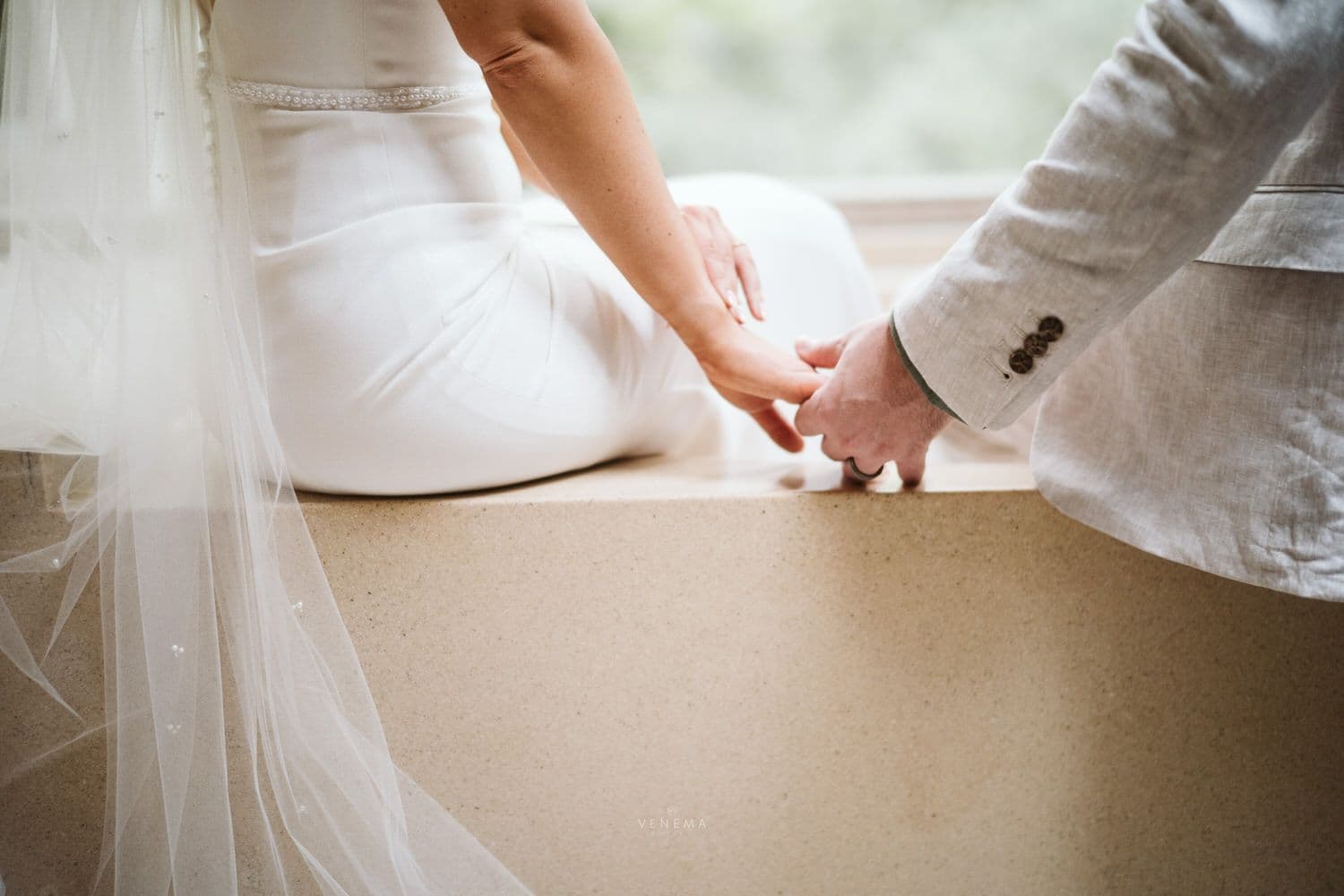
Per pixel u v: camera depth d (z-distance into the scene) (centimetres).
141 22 70
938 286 69
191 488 72
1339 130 64
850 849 84
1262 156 59
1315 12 56
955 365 69
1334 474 66
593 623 80
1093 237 62
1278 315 67
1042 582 81
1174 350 71
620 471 90
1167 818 85
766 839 83
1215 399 69
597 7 211
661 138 216
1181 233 61
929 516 80
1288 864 86
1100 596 82
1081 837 85
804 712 82
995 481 83
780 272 107
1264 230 66
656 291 80
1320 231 65
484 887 78
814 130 216
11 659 74
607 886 83
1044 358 66
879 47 212
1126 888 86
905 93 214
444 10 70
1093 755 84
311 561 74
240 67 73
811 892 84
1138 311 73
